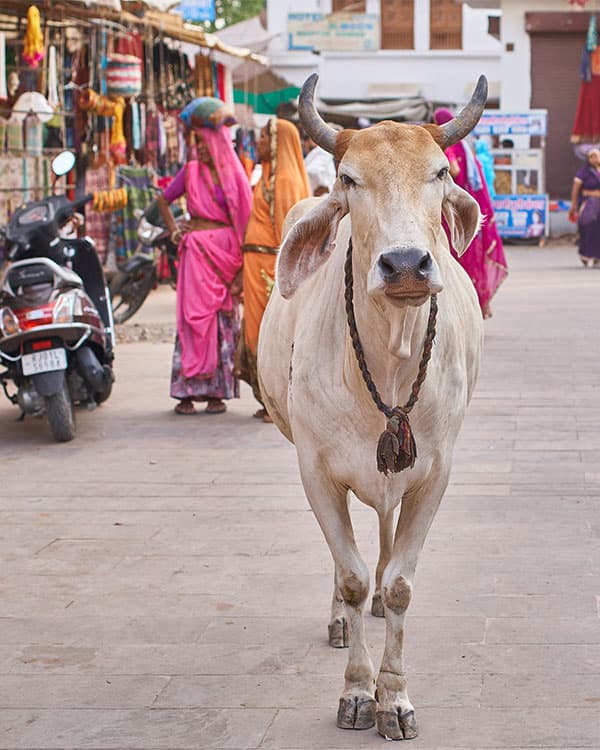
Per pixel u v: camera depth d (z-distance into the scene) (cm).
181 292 839
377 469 370
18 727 377
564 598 475
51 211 788
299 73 2836
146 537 567
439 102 2909
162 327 1278
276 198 784
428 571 508
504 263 1091
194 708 388
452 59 2891
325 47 2873
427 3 2884
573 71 2719
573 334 1170
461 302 412
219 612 470
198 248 833
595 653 421
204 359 834
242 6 4625
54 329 744
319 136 361
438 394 372
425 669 411
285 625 456
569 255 2233
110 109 1341
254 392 816
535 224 2466
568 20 2675
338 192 358
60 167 798
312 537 561
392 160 330
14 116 1220
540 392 884
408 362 356
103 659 429
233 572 515
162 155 1584
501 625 448
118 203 1215
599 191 1906
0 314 757
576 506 597
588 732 363
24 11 1183
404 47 2898
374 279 315
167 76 1647
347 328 367
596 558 521
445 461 384
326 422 375
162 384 974
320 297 386
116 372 1031
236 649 434
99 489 653
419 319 350
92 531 579
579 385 909
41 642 446
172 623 461
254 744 362
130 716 383
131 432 795
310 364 378
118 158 1375
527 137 2678
